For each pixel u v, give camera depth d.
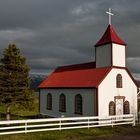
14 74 32.09
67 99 35.19
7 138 21.27
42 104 41.12
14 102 31.88
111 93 32.19
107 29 35.28
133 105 34.97
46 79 42.47
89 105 31.44
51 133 23.70
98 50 35.16
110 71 32.28
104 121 27.77
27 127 24.59
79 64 39.62
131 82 34.94
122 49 34.16
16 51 32.75
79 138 22.69
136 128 28.02
